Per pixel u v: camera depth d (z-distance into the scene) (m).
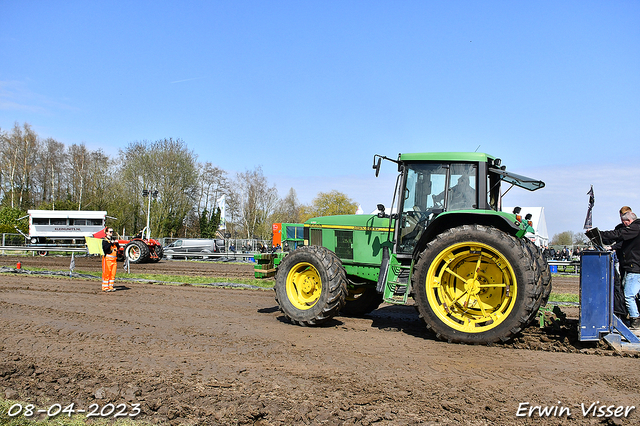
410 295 6.05
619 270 6.28
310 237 7.70
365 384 4.03
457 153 6.29
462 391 3.89
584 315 5.20
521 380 4.19
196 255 27.22
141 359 4.81
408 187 6.58
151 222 43.38
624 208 6.27
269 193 52.56
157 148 45.47
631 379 4.21
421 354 5.06
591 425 3.26
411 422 3.28
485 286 5.52
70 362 4.67
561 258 28.02
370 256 7.07
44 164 54.47
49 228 32.12
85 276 14.38
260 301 9.46
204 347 5.33
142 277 14.50
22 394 3.85
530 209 42.59
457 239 5.54
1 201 50.50
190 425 3.25
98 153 53.47
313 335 6.04
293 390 3.88
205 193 54.47
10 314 7.35
